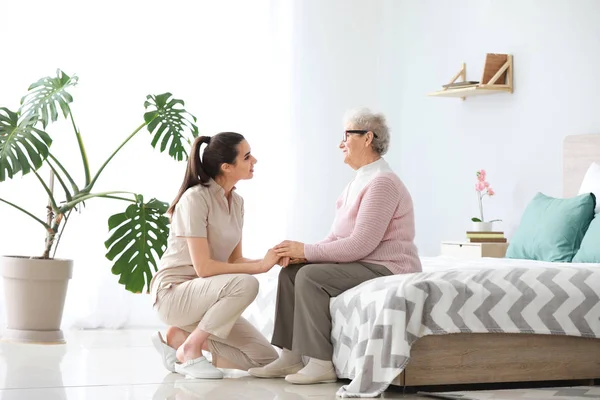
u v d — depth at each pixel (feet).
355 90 20.99
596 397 9.67
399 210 10.77
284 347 10.87
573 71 16.24
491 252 16.58
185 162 18.57
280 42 20.04
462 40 19.03
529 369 10.21
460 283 9.86
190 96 18.95
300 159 20.31
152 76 18.47
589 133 15.80
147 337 15.94
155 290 10.97
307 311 10.44
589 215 14.62
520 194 17.37
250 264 10.77
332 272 10.47
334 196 20.66
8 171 13.50
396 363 9.39
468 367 9.94
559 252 14.62
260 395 9.41
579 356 10.45
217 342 11.13
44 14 17.39
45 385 9.95
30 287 14.52
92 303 17.51
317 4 20.53
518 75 17.51
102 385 10.03
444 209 19.53
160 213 14.90
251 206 19.76
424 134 20.18
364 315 9.80
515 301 10.00
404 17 20.85
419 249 20.34
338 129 20.74
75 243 17.49
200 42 19.03
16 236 16.96
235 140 10.89
